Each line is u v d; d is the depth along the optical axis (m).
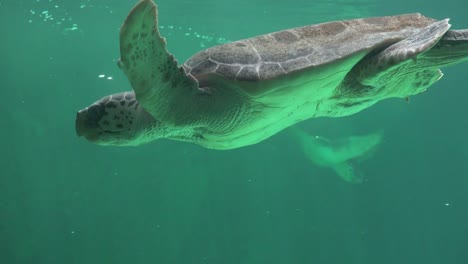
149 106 2.85
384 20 3.86
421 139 25.00
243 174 19.83
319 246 20.17
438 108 25.31
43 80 28.00
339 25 3.72
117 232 17.38
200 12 20.02
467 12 20.48
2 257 16.16
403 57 3.21
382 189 22.95
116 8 19.56
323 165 19.70
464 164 24.59
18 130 21.23
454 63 3.78
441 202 23.36
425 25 3.88
